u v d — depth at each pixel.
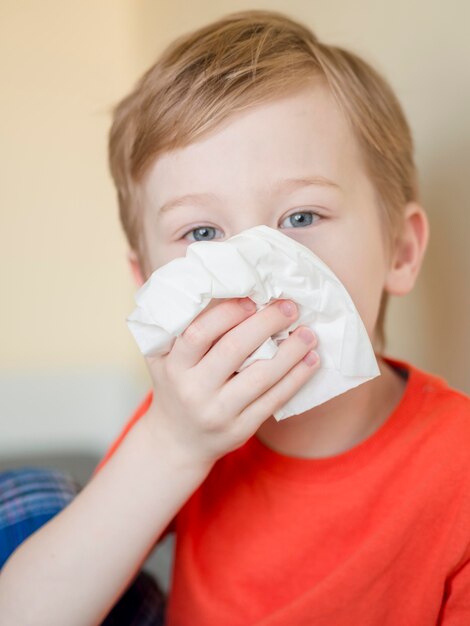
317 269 0.41
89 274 0.90
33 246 0.91
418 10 0.56
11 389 0.93
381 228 0.49
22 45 0.87
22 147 0.89
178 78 0.47
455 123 0.54
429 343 0.59
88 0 0.85
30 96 0.88
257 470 0.51
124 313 0.90
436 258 0.57
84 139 0.87
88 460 0.93
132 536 0.46
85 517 0.47
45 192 0.90
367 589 0.46
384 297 0.54
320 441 0.50
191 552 0.53
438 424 0.48
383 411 0.50
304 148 0.45
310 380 0.42
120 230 0.88
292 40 0.50
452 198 0.55
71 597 0.46
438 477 0.46
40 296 0.92
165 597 0.59
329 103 0.47
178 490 0.46
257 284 0.39
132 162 0.50
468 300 0.54
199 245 0.40
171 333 0.40
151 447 0.46
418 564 0.46
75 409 0.93
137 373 0.89
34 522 0.54
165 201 0.47
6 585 0.48
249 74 0.46
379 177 0.49
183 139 0.45
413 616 0.46
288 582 0.48
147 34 0.82
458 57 0.53
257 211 0.44
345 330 0.41
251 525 0.51
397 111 0.53
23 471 0.59
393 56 0.58
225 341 0.41
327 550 0.48
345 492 0.48
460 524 0.45
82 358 0.92
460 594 0.45
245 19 0.53
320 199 0.45
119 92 0.85
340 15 0.62
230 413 0.42
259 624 0.47
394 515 0.46
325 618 0.47
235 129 0.44
